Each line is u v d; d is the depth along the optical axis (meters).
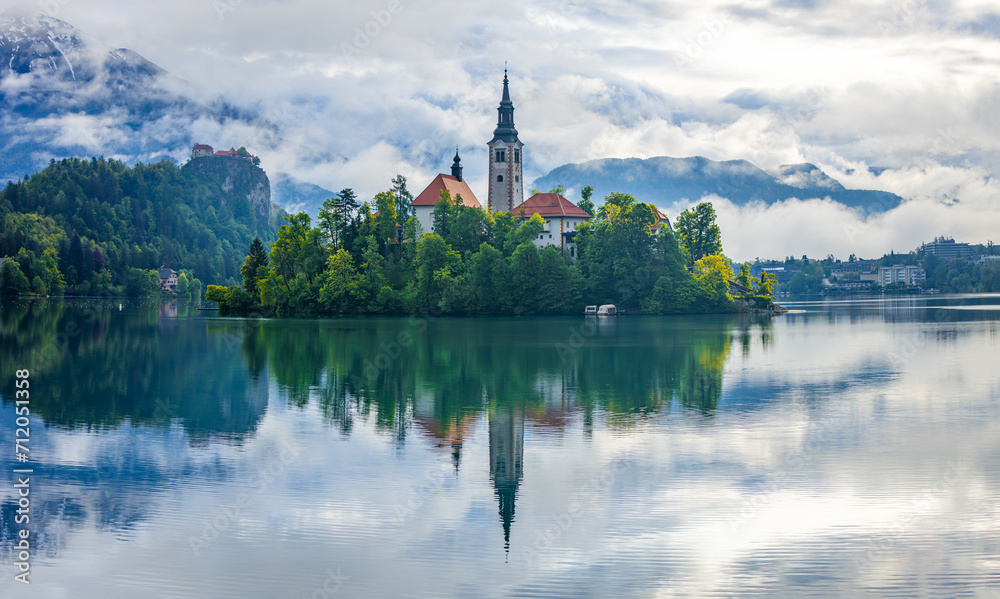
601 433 54.00
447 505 38.84
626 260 187.75
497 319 178.12
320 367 90.75
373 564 32.09
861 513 37.19
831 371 84.94
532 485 41.81
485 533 35.19
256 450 49.91
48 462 47.00
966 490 40.38
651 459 46.81
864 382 76.62
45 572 31.86
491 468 45.16
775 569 31.20
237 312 195.50
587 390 72.62
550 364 92.62
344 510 38.25
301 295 186.88
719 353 104.19
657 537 34.53
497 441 51.84
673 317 185.12
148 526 36.38
